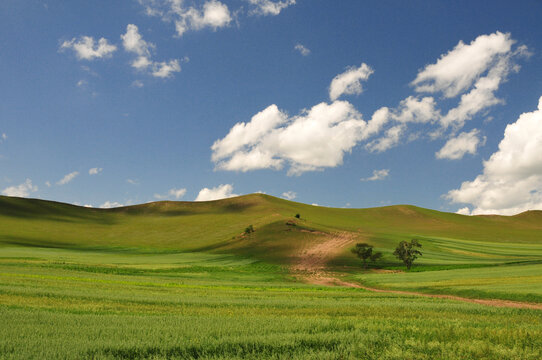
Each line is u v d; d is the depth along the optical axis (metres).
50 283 33.62
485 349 11.91
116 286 34.78
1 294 23.47
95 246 128.25
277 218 144.75
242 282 51.56
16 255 79.62
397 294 35.88
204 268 69.75
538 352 11.80
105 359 10.16
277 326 14.84
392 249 101.06
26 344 11.05
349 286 51.78
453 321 17.55
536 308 27.83
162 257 93.69
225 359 10.48
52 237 140.00
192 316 17.25
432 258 91.38
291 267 77.56
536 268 58.72
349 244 104.94
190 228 163.12
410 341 12.79
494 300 33.69
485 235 172.50
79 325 14.09
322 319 17.16
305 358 10.73
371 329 14.72
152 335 12.67
